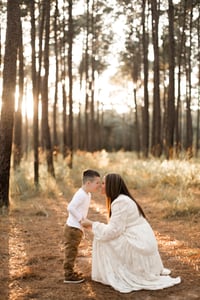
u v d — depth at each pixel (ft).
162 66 100.68
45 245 23.84
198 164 51.11
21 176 51.42
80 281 17.43
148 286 16.56
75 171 61.00
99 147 138.92
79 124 120.26
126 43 105.40
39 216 32.60
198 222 29.78
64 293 16.24
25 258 21.21
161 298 15.65
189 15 85.97
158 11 74.18
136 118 110.52
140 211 17.60
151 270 17.10
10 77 34.63
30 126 170.91
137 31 96.17
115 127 200.34
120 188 17.52
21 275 18.22
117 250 16.90
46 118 55.16
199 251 22.13
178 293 16.15
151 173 53.52
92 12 94.58
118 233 16.87
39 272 18.93
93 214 34.12
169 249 22.75
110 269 16.94
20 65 65.87
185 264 19.95
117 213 16.88
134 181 51.55
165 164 53.01
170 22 62.54
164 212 33.24
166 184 47.60
